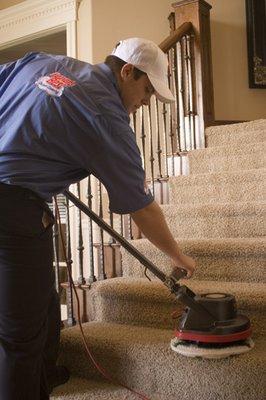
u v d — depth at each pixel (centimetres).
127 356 176
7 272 130
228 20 414
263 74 415
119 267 238
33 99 130
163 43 324
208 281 208
